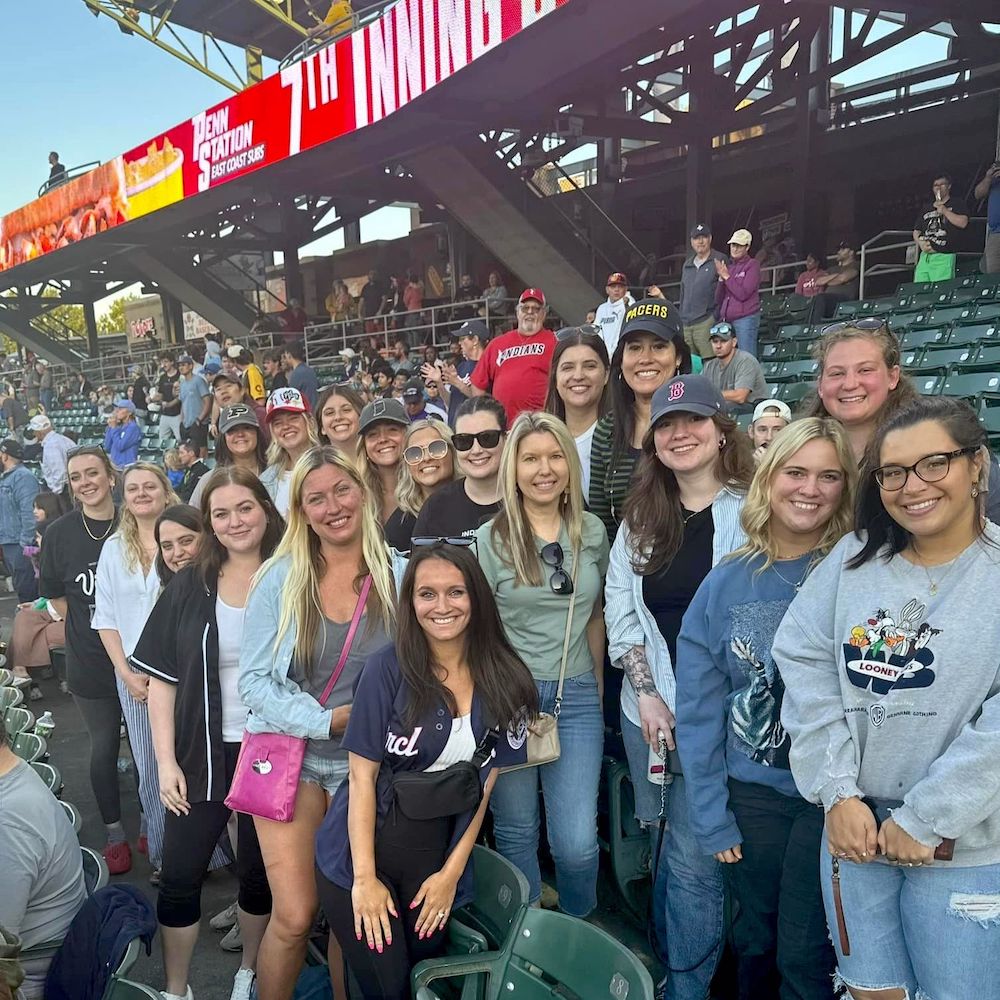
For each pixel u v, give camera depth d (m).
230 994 2.74
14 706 3.98
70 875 2.19
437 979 2.08
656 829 2.53
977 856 1.56
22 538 7.39
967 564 1.59
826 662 1.77
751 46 12.29
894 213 14.32
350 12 11.75
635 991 1.62
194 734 2.44
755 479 2.00
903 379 2.30
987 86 12.73
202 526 2.52
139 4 17.14
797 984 1.98
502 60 7.53
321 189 14.32
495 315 12.91
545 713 2.37
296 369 7.26
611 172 17.02
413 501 3.46
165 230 16.14
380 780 2.01
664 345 2.65
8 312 25.45
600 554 2.56
